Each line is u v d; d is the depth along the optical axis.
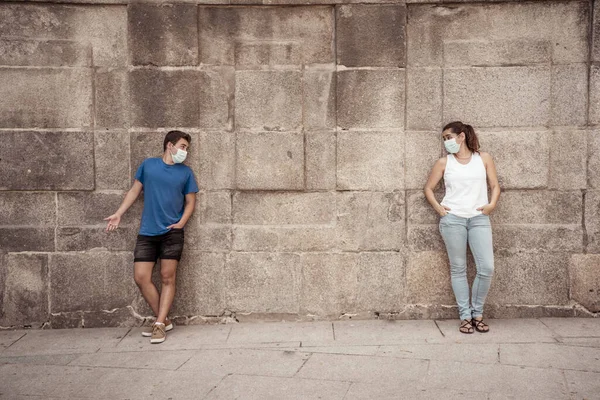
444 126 4.88
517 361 3.97
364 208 4.93
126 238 4.93
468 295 4.69
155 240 4.66
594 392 3.47
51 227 4.91
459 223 4.62
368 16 4.83
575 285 4.91
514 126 4.89
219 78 4.91
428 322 4.88
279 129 4.91
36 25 4.84
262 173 4.93
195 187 4.76
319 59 4.92
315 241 4.94
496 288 4.94
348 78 4.88
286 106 4.90
